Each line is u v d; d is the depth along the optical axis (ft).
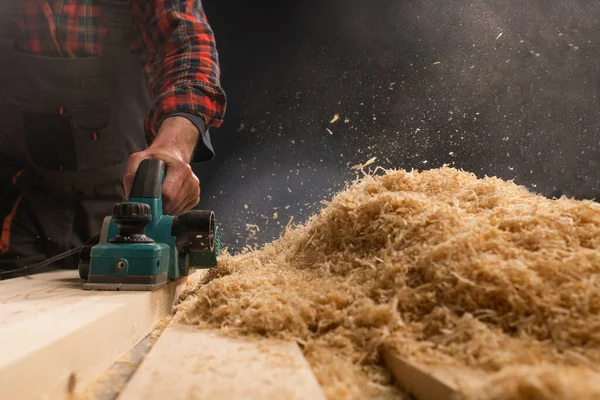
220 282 3.89
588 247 3.41
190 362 2.58
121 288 4.07
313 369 2.69
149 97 8.58
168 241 4.70
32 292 3.99
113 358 3.04
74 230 8.40
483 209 4.40
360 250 4.24
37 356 2.11
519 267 3.02
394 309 3.08
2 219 8.16
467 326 2.80
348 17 16.99
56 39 7.38
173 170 5.45
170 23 7.24
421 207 4.12
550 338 2.64
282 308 3.29
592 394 1.57
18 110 7.59
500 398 1.70
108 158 8.11
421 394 2.37
